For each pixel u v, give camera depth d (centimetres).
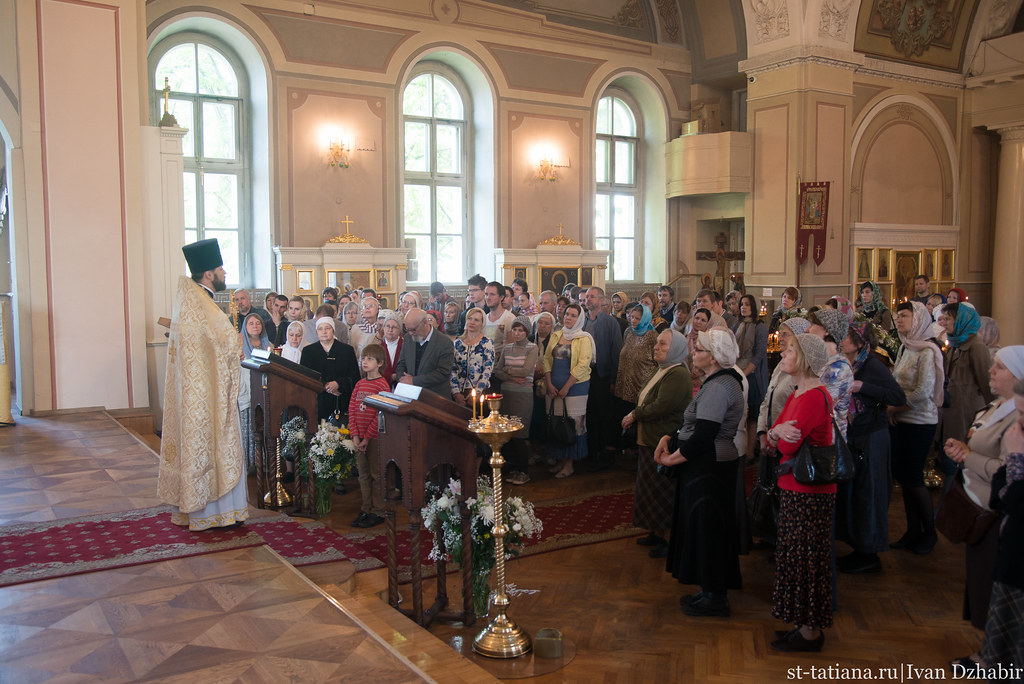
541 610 436
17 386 855
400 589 450
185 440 425
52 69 786
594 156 1522
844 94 1462
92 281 807
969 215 1700
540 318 730
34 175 781
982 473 336
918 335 512
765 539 513
